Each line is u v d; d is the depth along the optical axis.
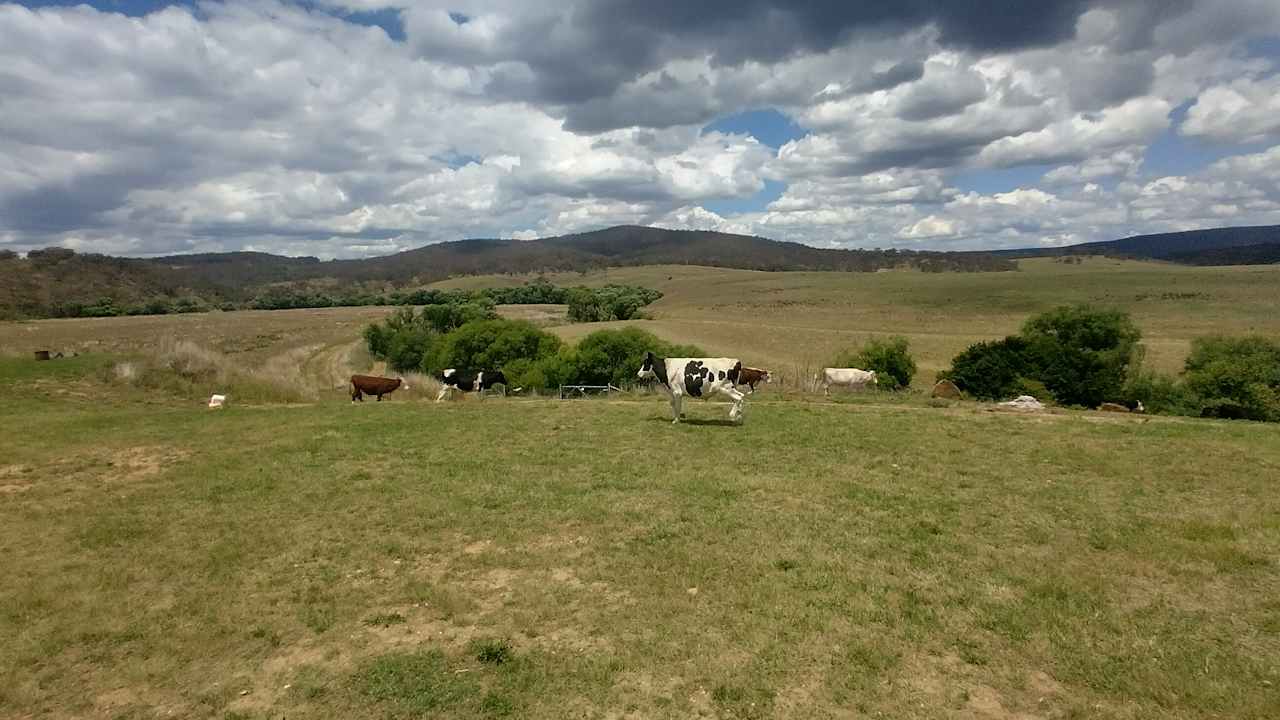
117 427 18.25
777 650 6.59
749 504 11.03
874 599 7.63
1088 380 38.34
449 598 7.77
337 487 12.23
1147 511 10.62
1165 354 57.25
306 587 8.24
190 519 10.72
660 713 5.74
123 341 56.41
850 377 35.88
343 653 6.79
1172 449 14.80
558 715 5.76
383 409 21.77
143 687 6.35
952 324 86.31
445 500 11.38
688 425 18.08
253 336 73.56
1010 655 6.57
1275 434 16.62
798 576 8.24
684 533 9.71
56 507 11.40
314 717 5.83
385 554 9.20
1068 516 10.39
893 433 16.84
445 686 6.17
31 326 74.56
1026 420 18.88
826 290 133.88
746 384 36.69
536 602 7.68
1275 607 7.45
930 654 6.60
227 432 17.50
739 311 108.69
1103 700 5.93
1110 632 6.97
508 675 6.30
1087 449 14.90
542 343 49.94
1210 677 6.18
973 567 8.50
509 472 13.15
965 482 12.27
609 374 46.25
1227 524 9.87
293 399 26.20
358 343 72.06
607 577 8.27
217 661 6.74
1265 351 43.94
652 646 6.71
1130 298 95.38
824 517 10.34
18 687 6.33
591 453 14.73
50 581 8.48
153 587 8.36
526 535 9.77
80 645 7.07
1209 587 7.95
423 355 57.03
